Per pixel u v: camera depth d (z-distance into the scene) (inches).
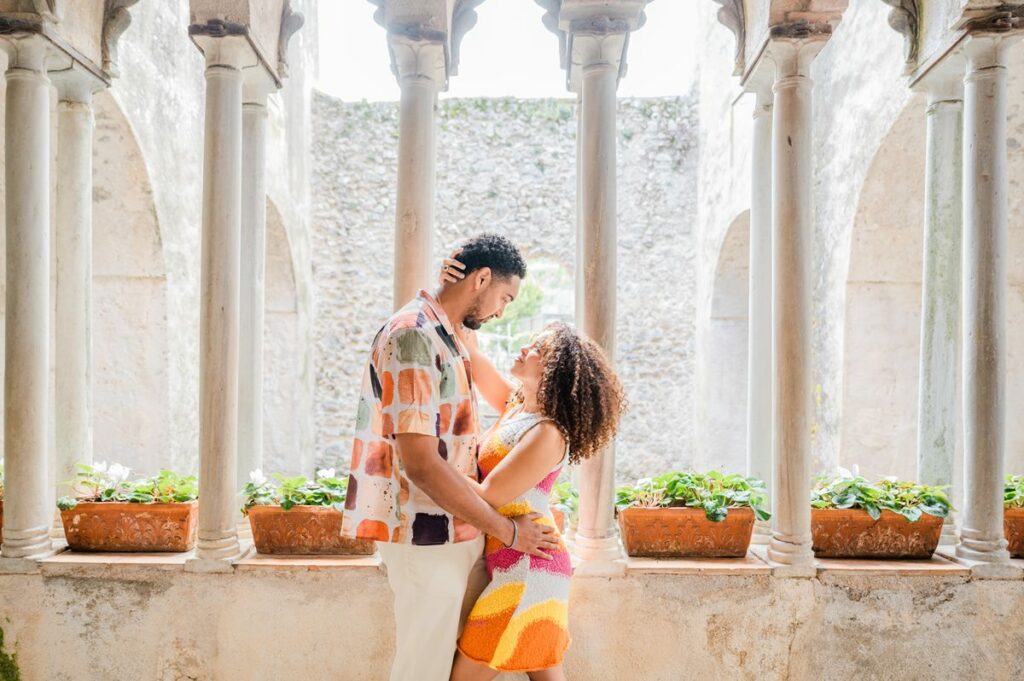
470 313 91.2
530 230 379.6
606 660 113.1
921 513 117.4
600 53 117.3
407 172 117.9
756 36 126.3
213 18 116.7
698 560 117.6
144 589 113.6
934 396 135.5
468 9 130.2
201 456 115.4
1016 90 167.2
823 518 119.3
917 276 208.7
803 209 117.0
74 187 134.3
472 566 89.7
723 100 322.7
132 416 207.8
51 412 171.5
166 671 113.4
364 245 378.3
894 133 187.2
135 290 207.5
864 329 211.5
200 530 115.3
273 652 113.3
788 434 115.5
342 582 113.0
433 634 85.9
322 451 374.3
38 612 113.5
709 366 343.3
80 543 119.4
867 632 113.3
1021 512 119.8
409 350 82.2
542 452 84.4
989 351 115.6
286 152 322.3
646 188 382.3
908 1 135.0
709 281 345.4
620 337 382.9
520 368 91.4
